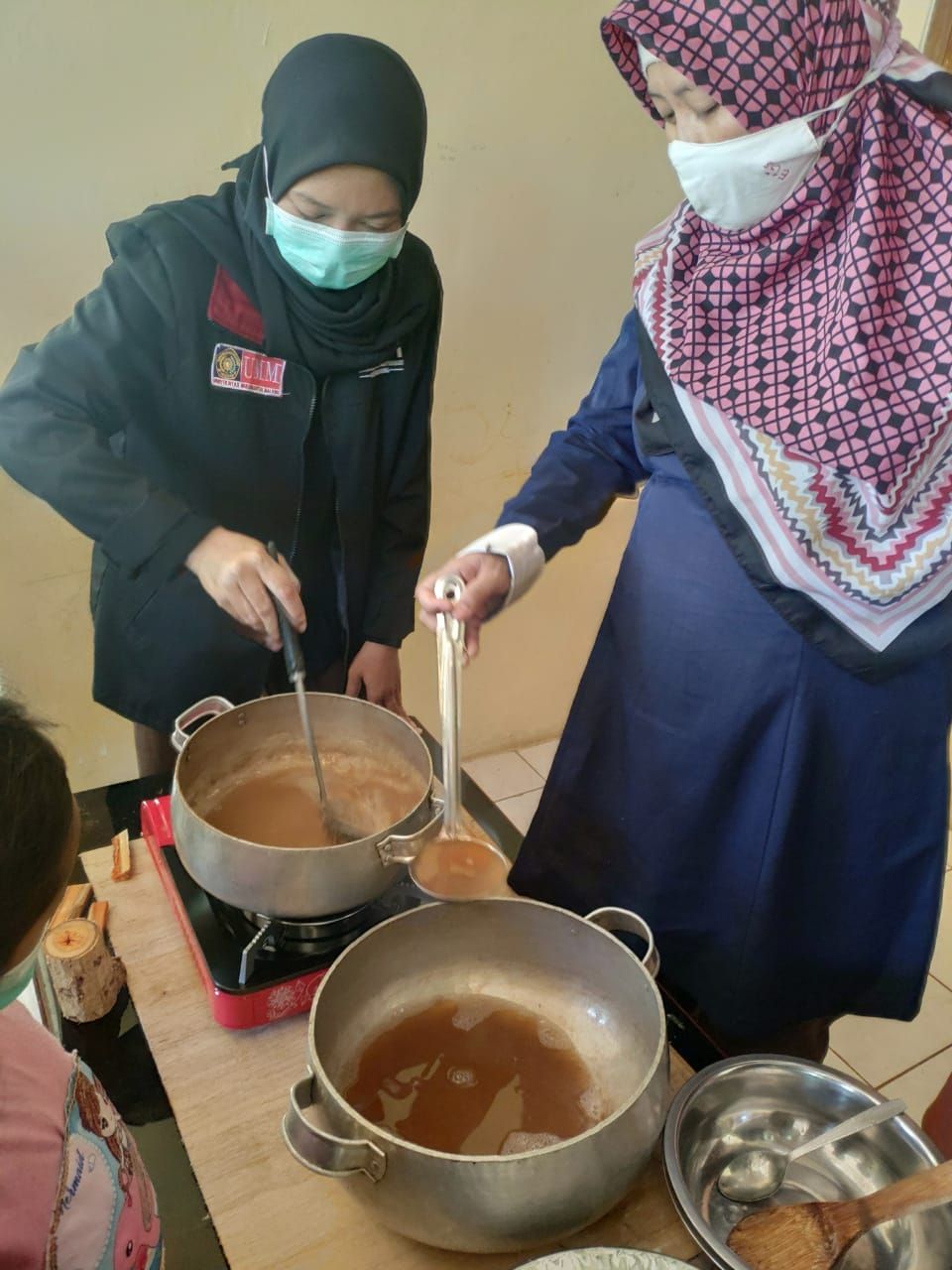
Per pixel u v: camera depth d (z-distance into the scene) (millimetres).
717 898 1142
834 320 907
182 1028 875
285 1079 833
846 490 948
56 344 1219
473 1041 812
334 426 1344
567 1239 724
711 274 983
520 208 1834
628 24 872
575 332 2027
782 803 1057
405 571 1521
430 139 1694
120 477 1176
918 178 880
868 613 974
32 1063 600
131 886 1034
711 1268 697
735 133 887
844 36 861
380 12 1548
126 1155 652
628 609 1138
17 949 537
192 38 1443
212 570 1111
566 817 1220
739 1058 830
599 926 833
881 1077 1771
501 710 2500
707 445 994
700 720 1078
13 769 514
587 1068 797
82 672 1805
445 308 1865
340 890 803
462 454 2037
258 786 1003
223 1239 709
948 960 2021
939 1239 723
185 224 1241
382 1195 637
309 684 1591
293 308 1264
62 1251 568
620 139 1858
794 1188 782
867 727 1037
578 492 1182
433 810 898
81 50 1390
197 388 1267
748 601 1030
